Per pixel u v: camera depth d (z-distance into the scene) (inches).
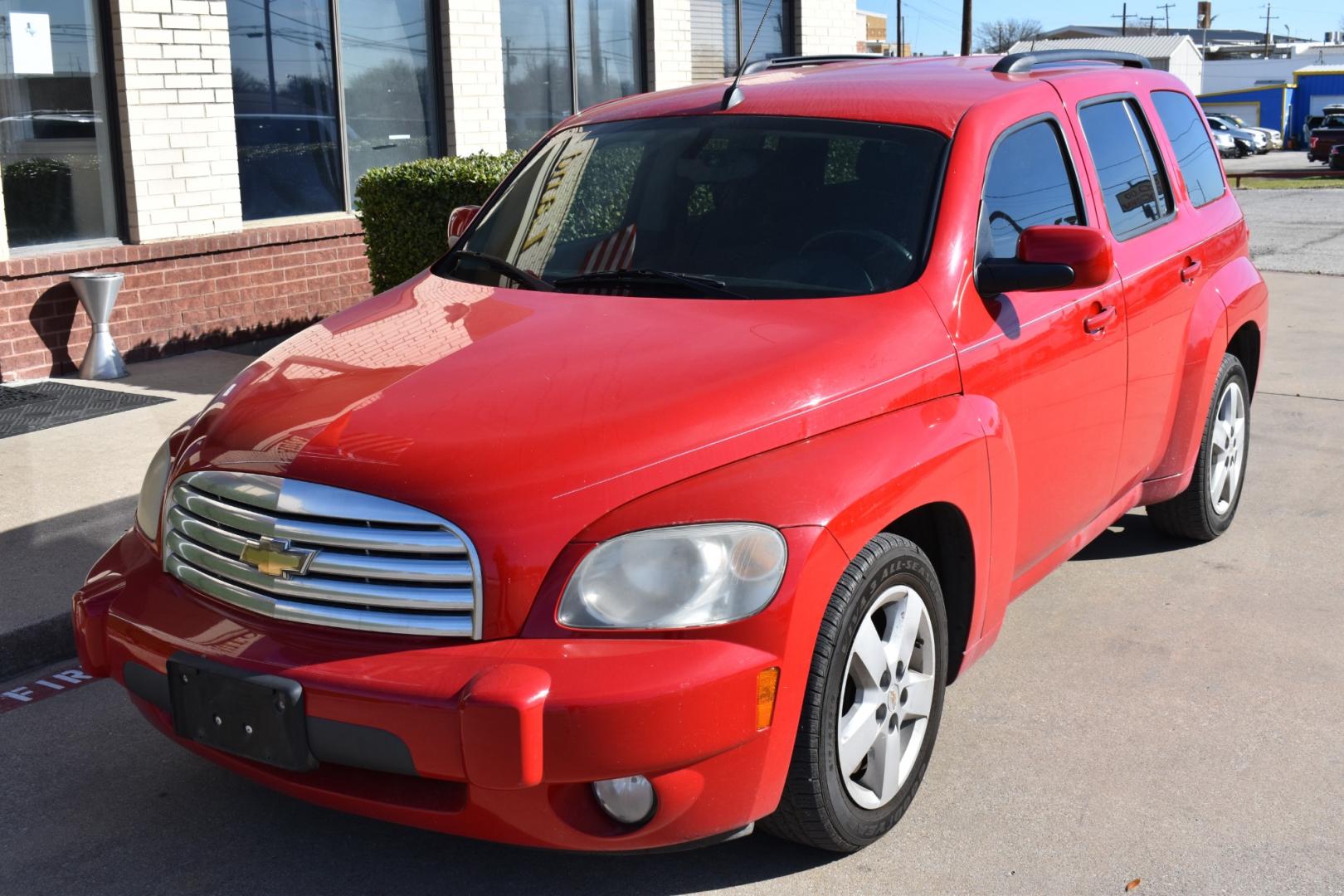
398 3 422.9
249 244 371.2
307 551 110.3
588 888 119.9
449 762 102.2
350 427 114.7
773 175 151.1
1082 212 165.8
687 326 129.6
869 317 130.7
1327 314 445.1
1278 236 716.0
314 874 123.1
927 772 140.7
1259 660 168.9
